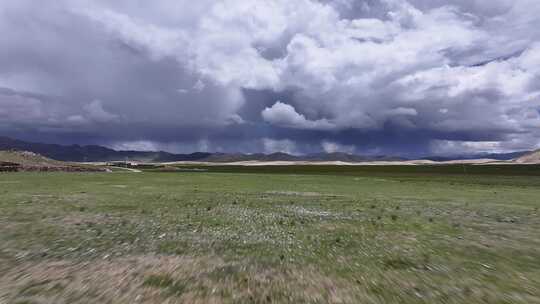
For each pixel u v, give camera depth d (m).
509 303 9.95
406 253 15.64
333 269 13.01
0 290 10.21
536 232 21.20
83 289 10.36
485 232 21.03
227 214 26.47
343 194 47.19
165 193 43.25
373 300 10.01
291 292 10.50
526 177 107.62
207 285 10.94
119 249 15.27
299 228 21.45
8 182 59.09
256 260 14.04
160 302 9.46
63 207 27.86
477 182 81.69
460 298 10.28
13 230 18.53
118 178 82.62
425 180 89.81
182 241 17.12
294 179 90.38
